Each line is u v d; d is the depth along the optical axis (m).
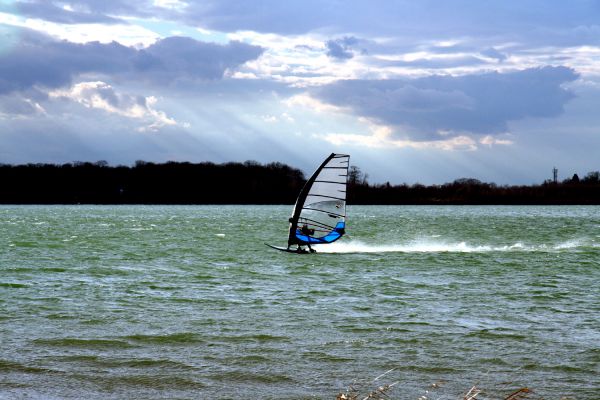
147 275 58.03
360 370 28.70
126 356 30.33
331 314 40.06
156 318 38.47
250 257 74.19
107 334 34.25
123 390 25.98
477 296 47.09
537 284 53.03
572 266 65.56
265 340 33.41
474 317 39.31
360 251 81.75
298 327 36.31
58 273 58.62
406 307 42.56
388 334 34.81
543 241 109.94
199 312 40.47
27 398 24.91
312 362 29.77
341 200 72.06
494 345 32.62
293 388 26.41
